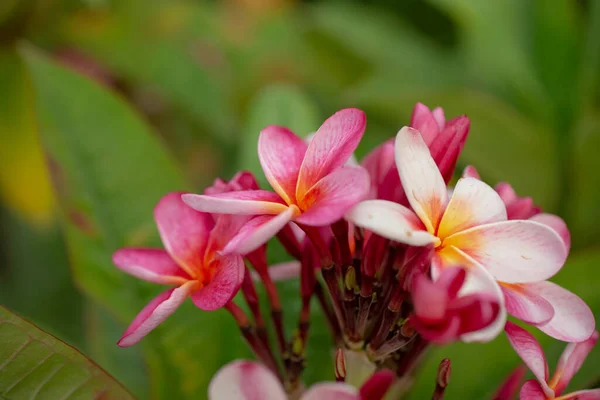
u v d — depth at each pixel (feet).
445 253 1.90
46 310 3.10
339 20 3.61
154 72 3.21
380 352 1.99
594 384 2.26
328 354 2.38
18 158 2.94
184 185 2.49
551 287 1.96
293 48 3.52
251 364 1.89
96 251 2.40
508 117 2.69
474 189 1.94
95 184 2.45
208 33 3.39
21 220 3.18
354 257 2.00
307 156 1.96
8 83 2.90
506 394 2.10
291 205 1.94
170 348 2.32
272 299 2.10
